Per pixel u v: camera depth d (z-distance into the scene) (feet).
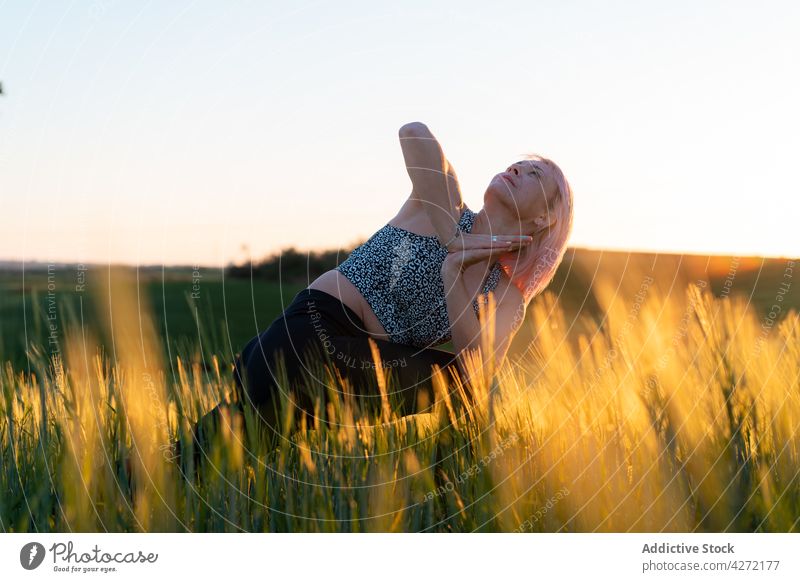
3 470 6.33
